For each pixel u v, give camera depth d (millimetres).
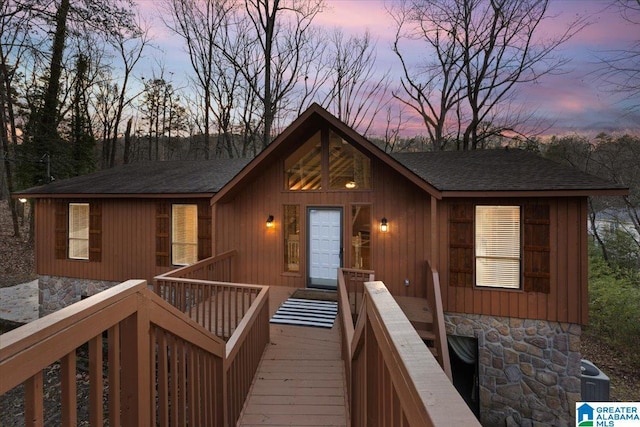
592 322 10562
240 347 3580
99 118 19828
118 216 8945
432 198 6215
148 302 1516
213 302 6707
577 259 5922
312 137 7766
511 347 6273
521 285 6266
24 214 18984
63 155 14383
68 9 10195
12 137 14406
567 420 5898
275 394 3889
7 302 10250
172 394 1884
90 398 1167
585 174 6430
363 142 6461
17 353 854
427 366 870
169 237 8570
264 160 7188
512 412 6180
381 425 1330
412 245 7086
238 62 16594
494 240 6484
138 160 25141
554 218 6070
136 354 1405
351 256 7484
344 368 4121
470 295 6504
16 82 12914
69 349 1042
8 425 5047
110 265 8977
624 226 13242
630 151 11898
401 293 7129
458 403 701
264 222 8023
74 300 9266
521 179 6438
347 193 7508
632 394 7715
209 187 8047
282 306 6551
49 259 9484
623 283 11016
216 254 7844
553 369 6031
